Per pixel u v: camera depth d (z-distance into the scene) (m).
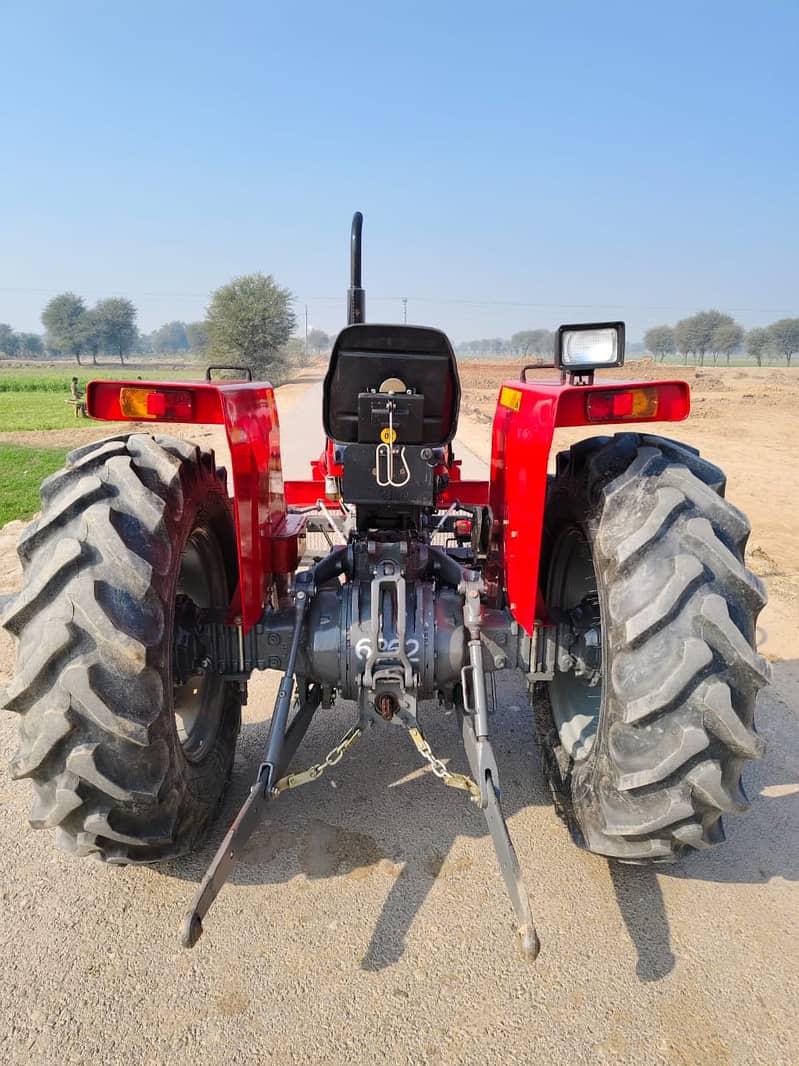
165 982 2.20
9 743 3.52
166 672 2.22
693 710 2.06
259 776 2.29
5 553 6.94
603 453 2.56
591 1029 2.05
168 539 2.27
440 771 2.49
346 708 3.95
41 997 2.14
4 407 34.16
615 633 2.17
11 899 2.53
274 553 3.22
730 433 19.16
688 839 2.19
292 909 2.49
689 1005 2.13
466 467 11.05
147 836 2.25
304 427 17.50
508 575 2.95
